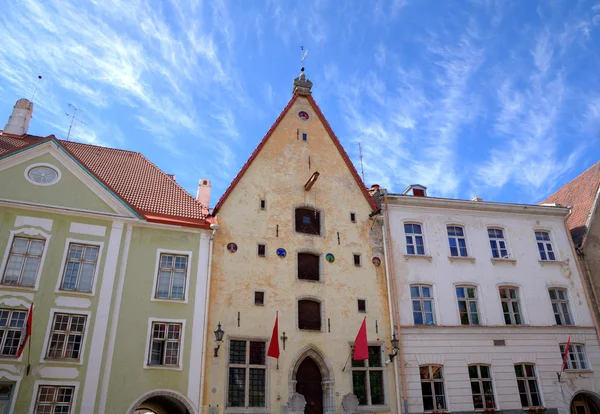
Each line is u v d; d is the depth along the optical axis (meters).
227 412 20.14
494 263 26.80
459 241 27.22
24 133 27.00
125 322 20.03
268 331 22.14
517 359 24.62
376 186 29.27
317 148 27.41
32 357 18.38
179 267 21.98
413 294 25.20
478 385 23.80
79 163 21.89
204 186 29.14
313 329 23.02
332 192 26.42
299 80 28.98
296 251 24.27
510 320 25.75
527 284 26.66
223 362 20.89
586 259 28.34
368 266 25.16
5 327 18.72
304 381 22.38
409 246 26.31
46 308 19.22
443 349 23.97
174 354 20.30
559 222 28.97
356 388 22.58
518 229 28.14
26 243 20.11
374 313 24.09
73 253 20.62
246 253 23.39
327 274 24.23
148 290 20.89
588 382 24.92
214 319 21.53
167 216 22.53
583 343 25.86
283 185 25.69
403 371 23.00
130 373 19.33
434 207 27.33
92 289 20.11
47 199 20.91
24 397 17.81
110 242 21.11
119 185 24.00
